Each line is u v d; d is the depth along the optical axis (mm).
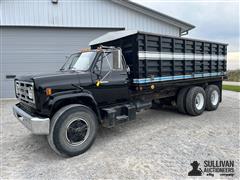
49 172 3219
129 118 4820
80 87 3998
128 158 3596
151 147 4043
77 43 10430
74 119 3766
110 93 4570
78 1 9961
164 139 4461
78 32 10367
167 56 5516
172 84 5773
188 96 6355
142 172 3115
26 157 3789
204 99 6773
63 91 3773
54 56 10258
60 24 9906
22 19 9508
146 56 4945
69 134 3721
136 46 4785
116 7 10445
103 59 4453
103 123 4504
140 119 6273
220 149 3863
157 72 5332
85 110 3916
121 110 4816
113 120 4430
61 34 10211
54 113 3773
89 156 3744
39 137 4852
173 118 6293
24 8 9461
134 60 4895
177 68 5863
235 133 4750
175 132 4914
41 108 3535
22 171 3273
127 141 4422
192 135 4672
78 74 4043
